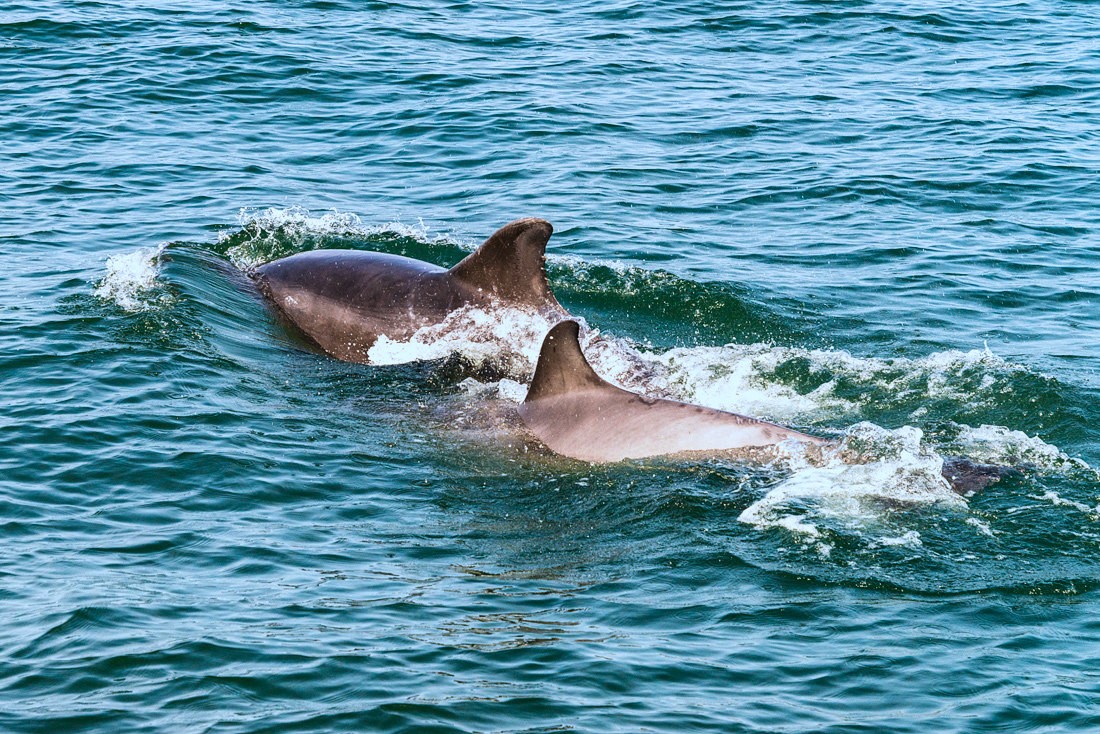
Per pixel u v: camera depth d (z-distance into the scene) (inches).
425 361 2487.7
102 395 2214.6
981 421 2289.6
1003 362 2541.8
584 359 2129.7
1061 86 4731.8
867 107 4468.5
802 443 1993.1
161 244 2874.0
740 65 4928.6
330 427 2193.7
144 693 1434.5
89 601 1603.1
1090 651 1555.1
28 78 4328.3
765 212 3518.7
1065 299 2970.0
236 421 2171.5
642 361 2477.9
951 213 3540.8
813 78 4798.2
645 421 2058.3
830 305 2910.9
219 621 1578.5
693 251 3208.7
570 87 4537.4
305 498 1934.1
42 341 2416.3
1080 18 5728.3
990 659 1536.7
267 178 3631.9
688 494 1923.0
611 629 1595.7
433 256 3107.8
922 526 1823.3
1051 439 2218.3
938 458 1985.7
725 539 1813.5
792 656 1542.8
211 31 4879.4
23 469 1947.6
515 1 5679.1
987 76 4857.3
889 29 5442.9
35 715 1392.7
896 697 1465.3
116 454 2011.6
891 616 1628.9
